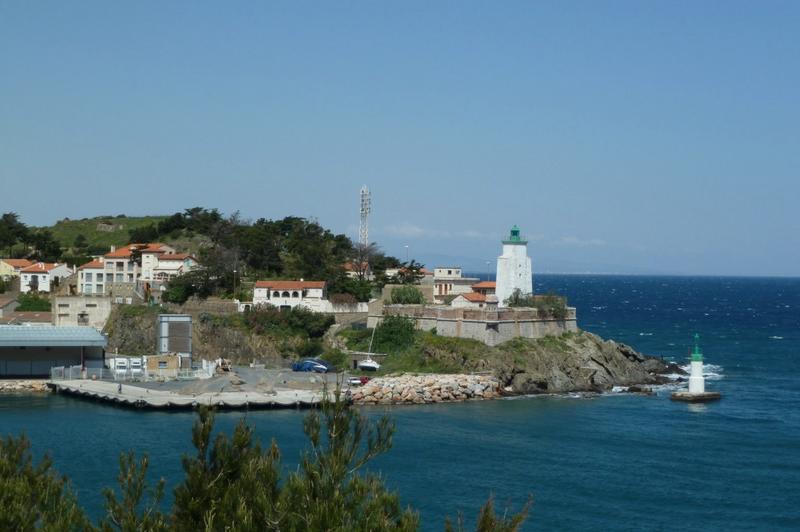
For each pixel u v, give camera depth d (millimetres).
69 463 85062
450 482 82625
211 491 34156
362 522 31438
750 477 86750
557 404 128000
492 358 141000
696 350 136250
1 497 34656
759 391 144000
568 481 84125
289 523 31703
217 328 157750
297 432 100625
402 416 115625
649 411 122875
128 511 34688
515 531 32688
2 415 110562
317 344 156750
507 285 162625
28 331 140250
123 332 160250
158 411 114375
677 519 73562
